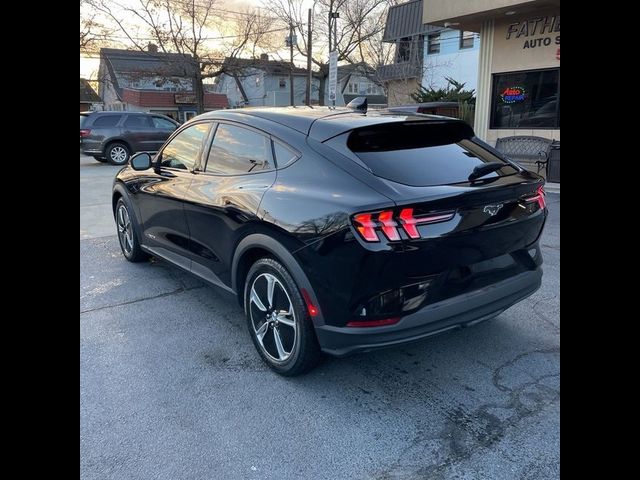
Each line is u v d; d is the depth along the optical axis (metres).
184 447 2.51
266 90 41.03
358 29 29.50
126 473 2.33
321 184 2.82
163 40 28.05
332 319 2.71
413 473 2.31
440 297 2.66
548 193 8.38
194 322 3.96
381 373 3.16
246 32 29.31
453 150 3.15
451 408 2.79
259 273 3.16
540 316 3.87
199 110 29.89
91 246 6.20
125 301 4.38
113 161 16.30
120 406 2.85
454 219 2.60
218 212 3.47
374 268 2.49
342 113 3.37
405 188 2.60
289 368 3.05
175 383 3.09
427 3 11.58
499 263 2.92
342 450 2.47
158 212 4.41
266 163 3.27
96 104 51.12
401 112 3.53
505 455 2.41
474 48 23.53
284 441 2.54
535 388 2.94
